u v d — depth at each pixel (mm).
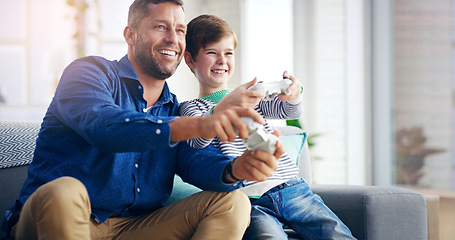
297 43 4535
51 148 1372
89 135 1212
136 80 1522
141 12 1554
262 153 1238
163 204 1546
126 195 1426
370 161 4562
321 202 1708
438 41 4418
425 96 4473
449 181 4426
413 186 4527
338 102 4492
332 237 1590
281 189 1715
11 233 1316
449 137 4410
